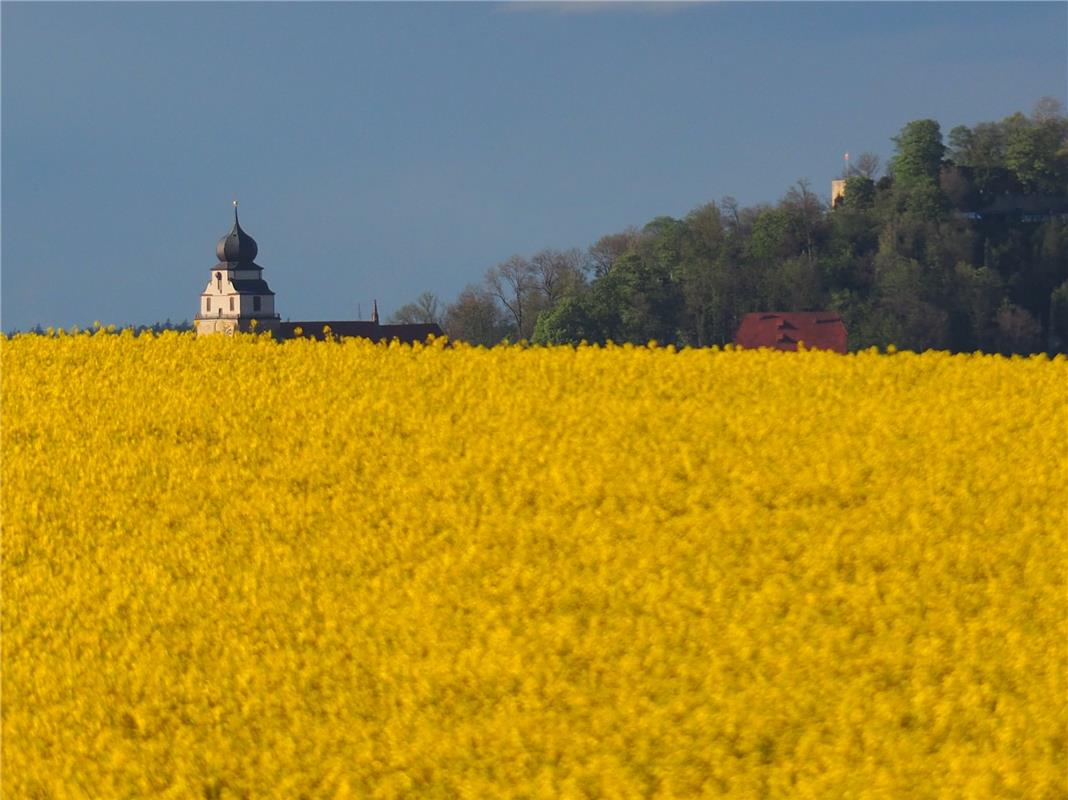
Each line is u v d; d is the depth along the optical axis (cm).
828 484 6188
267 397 8019
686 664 4559
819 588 5166
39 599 5525
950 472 6241
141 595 5459
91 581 5694
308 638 5031
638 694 4431
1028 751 4000
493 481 6538
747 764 4034
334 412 7688
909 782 3878
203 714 4578
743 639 4681
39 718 4547
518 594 5203
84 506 6506
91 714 4612
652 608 5003
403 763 4169
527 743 4253
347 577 5622
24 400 8219
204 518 6269
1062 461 6375
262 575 5622
